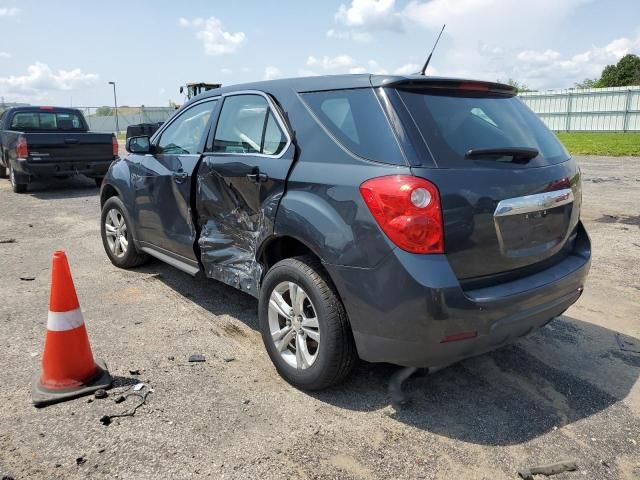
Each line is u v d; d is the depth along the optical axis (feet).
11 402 10.32
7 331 13.66
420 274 8.75
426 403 10.62
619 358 12.59
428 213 8.82
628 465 8.86
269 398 10.68
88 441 9.18
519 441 9.45
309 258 10.80
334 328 10.07
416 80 9.97
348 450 9.11
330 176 10.00
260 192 11.64
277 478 8.40
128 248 18.39
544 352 12.87
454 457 8.98
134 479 8.30
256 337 13.55
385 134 9.52
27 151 34.91
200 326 14.17
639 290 16.94
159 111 143.74
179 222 14.90
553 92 115.96
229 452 8.98
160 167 15.57
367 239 9.21
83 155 37.06
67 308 10.63
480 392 11.05
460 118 10.10
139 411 10.11
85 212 30.42
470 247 9.21
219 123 13.78
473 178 9.30
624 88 102.99
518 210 9.77
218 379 11.39
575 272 10.86
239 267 12.90
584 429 9.82
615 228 24.98
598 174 45.09
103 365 11.75
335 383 10.73
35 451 8.89
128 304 15.72
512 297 9.39
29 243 23.09
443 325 8.83
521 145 10.60
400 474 8.55
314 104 11.09
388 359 9.53
